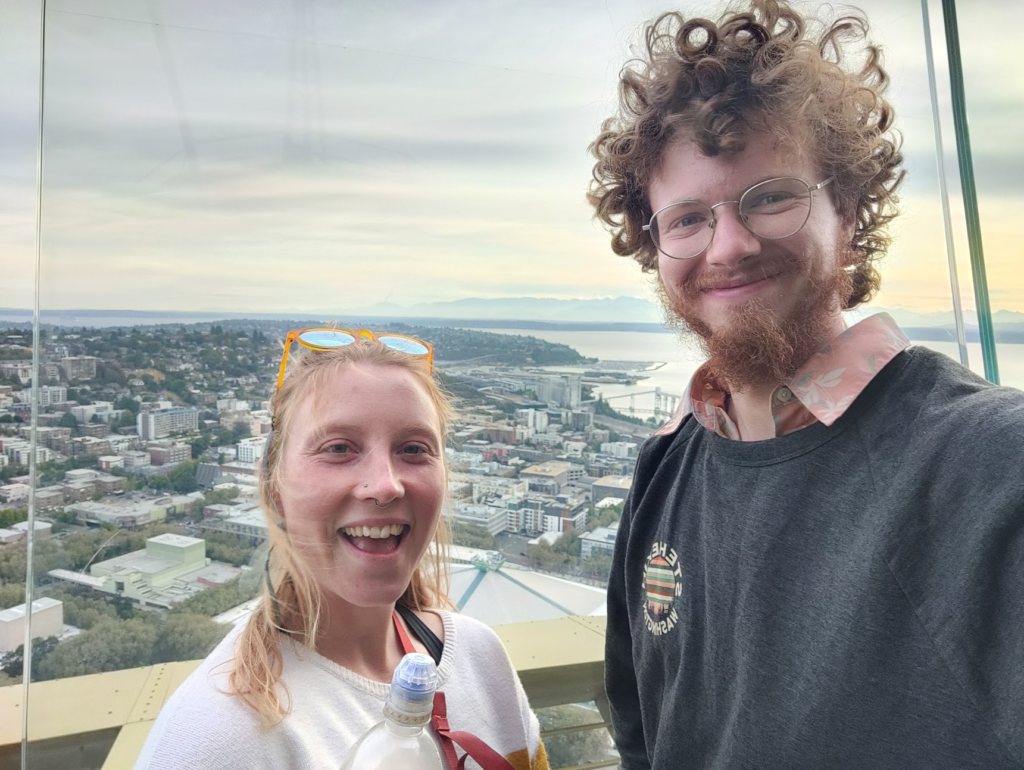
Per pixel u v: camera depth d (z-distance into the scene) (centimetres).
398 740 54
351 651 69
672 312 84
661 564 85
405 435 67
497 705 80
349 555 65
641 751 96
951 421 62
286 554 68
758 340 71
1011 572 54
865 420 68
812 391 72
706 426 82
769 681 68
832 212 76
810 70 73
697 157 75
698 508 83
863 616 61
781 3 77
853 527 65
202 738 56
